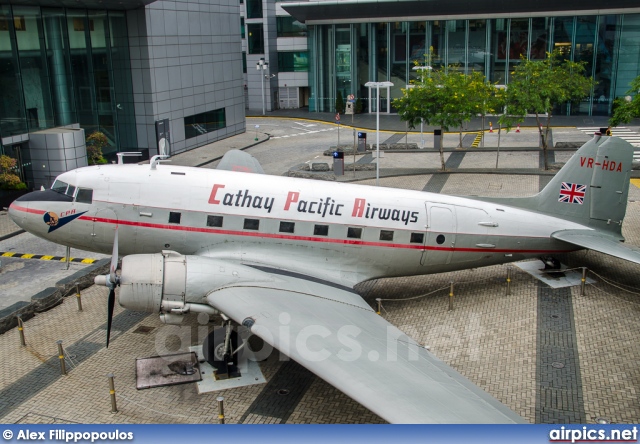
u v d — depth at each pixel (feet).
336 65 239.71
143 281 53.47
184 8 164.35
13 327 64.69
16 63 117.50
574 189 71.72
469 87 137.08
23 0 115.75
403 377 42.68
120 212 62.49
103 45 148.46
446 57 225.56
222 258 62.39
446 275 78.13
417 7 215.92
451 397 40.50
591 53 210.59
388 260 65.82
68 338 62.49
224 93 189.88
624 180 71.67
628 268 78.23
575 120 208.54
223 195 62.85
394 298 71.31
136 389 53.16
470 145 170.81
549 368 54.85
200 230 62.64
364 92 241.96
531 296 70.74
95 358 58.49
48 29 128.88
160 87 156.46
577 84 138.31
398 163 148.66
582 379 52.90
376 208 64.44
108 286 52.95
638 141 167.84
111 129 155.53
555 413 47.98
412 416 37.58
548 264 75.77
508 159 150.30
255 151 171.12
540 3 204.44
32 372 56.03
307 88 267.80
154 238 63.10
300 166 145.59
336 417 48.98
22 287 77.05
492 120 213.87
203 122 179.73
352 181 129.90
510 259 70.44
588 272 76.95
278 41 254.68
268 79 258.37
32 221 63.77
